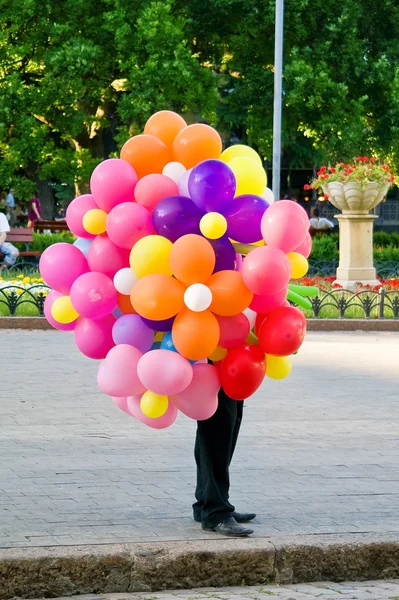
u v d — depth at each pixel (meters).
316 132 33.88
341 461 9.72
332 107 32.41
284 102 32.81
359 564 7.13
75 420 11.38
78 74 30.80
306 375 14.70
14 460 9.56
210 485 7.36
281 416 11.86
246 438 10.66
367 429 11.22
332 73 33.59
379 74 33.62
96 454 9.84
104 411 11.88
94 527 7.48
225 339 6.83
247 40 33.38
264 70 33.38
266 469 9.37
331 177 23.92
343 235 23.81
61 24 31.67
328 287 22.94
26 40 32.03
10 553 6.69
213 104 31.48
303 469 9.39
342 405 12.57
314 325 19.56
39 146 31.75
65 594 6.68
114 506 8.06
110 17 30.92
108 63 32.12
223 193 6.66
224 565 6.92
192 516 7.81
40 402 12.35
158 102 30.39
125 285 6.80
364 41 34.81
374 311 20.77
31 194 32.44
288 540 7.14
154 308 6.58
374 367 15.45
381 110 34.94
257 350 6.97
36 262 28.70
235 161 7.13
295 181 49.94
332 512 7.99
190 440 10.52
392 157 35.09
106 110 34.00
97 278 6.91
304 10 33.03
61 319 7.23
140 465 9.45
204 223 6.59
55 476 8.99
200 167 6.68
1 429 10.89
